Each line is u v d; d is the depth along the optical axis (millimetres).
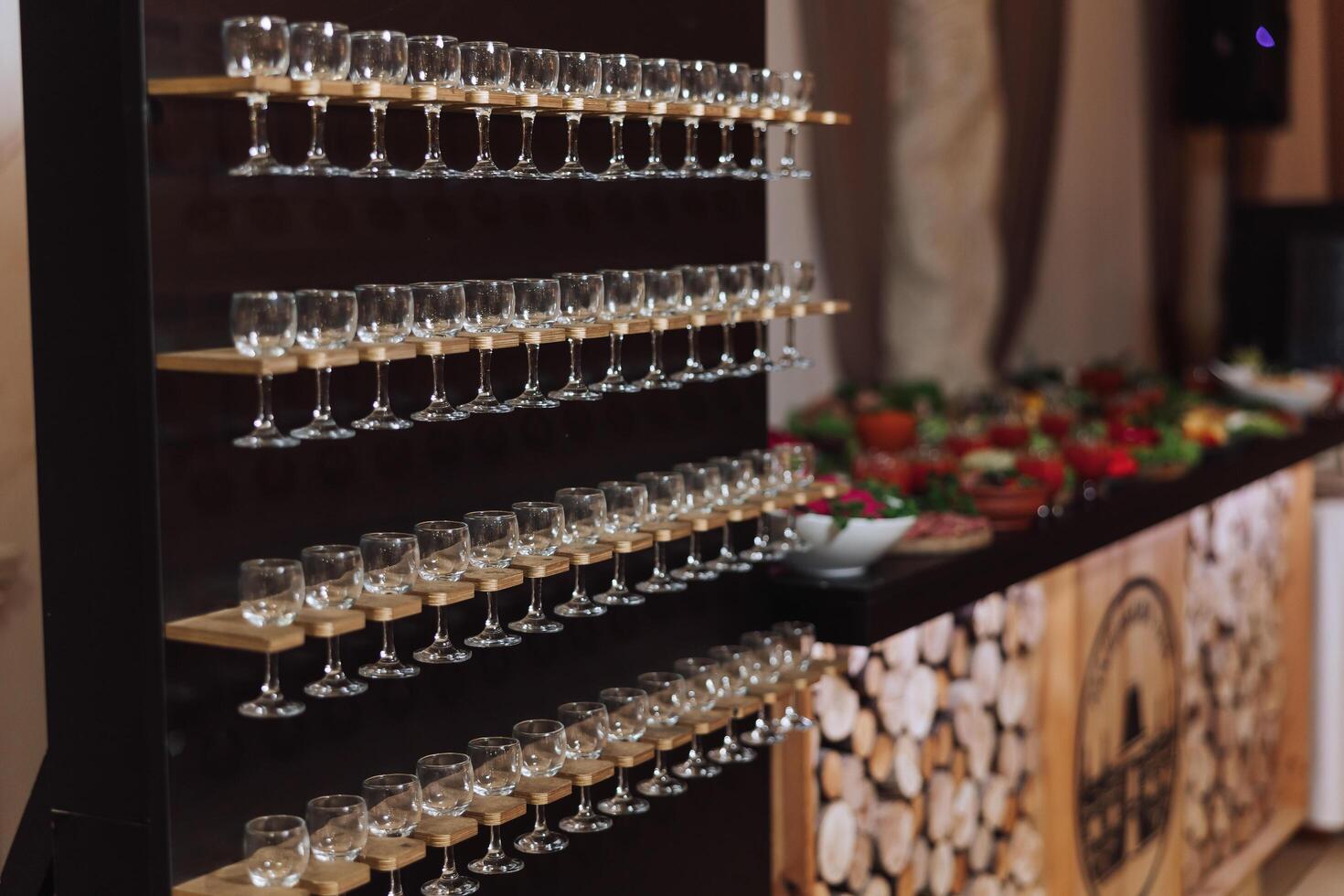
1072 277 7473
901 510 3373
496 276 2584
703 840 3154
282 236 2193
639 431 2945
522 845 2510
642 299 2619
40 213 2072
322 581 2107
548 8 2670
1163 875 4707
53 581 2121
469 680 2551
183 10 2031
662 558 2832
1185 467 4754
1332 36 8703
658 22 2959
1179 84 7828
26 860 2719
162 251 2018
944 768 3729
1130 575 4426
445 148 2465
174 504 2055
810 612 3283
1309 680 5785
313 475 2260
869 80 5730
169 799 2068
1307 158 8711
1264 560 5457
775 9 5379
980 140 5938
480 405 2400
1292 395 5809
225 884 2088
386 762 2400
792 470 3043
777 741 3014
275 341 1998
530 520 2447
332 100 2170
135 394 2029
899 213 5875
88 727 2121
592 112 2555
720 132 3131
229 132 2105
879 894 3570
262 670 2188
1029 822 4059
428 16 2418
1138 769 4520
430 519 2475
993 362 6723
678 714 2752
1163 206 8250
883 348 5938
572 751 2516
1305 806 5801
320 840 2102
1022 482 3980
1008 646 3938
